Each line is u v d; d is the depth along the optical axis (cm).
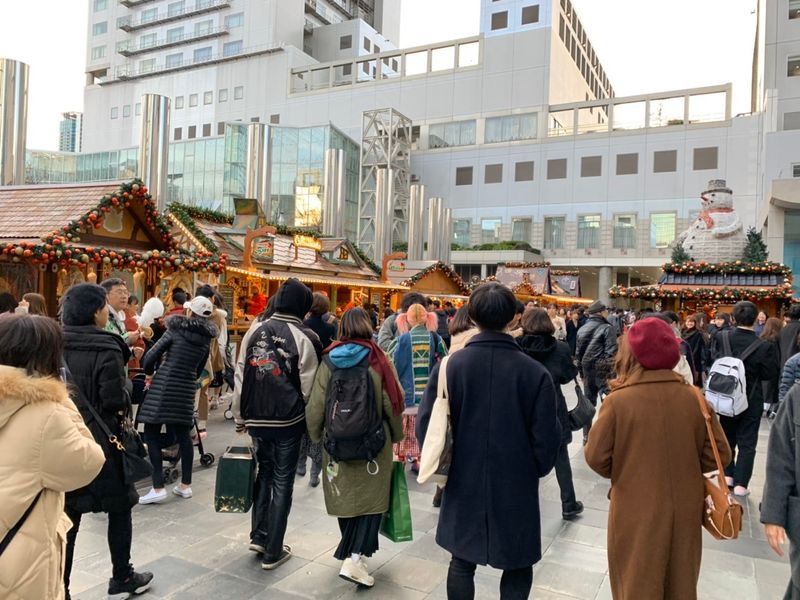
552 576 373
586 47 5628
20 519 189
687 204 4084
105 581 345
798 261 2259
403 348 525
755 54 4750
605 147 4312
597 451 255
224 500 368
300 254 1641
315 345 374
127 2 6231
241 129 4381
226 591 337
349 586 346
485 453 258
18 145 1331
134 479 309
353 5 7019
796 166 2661
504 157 4603
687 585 238
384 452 350
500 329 272
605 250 4288
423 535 432
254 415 363
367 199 4509
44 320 209
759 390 540
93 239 859
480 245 4534
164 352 488
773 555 415
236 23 5716
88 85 6575
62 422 195
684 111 4178
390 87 4997
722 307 1539
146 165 1608
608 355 725
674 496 240
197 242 1336
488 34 4709
